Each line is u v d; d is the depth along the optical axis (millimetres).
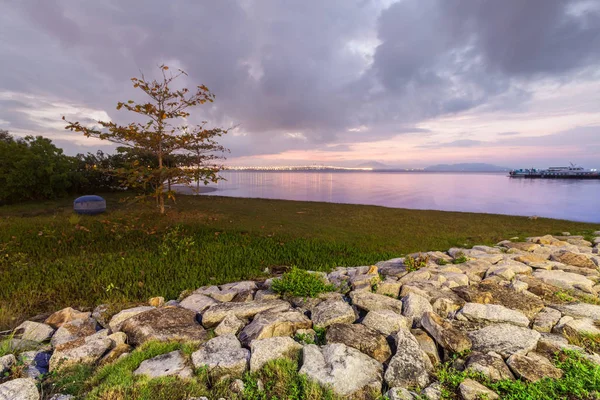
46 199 21734
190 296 5434
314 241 10711
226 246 9305
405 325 4035
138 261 7566
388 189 57031
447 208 28984
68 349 3504
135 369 3195
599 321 4238
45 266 7039
